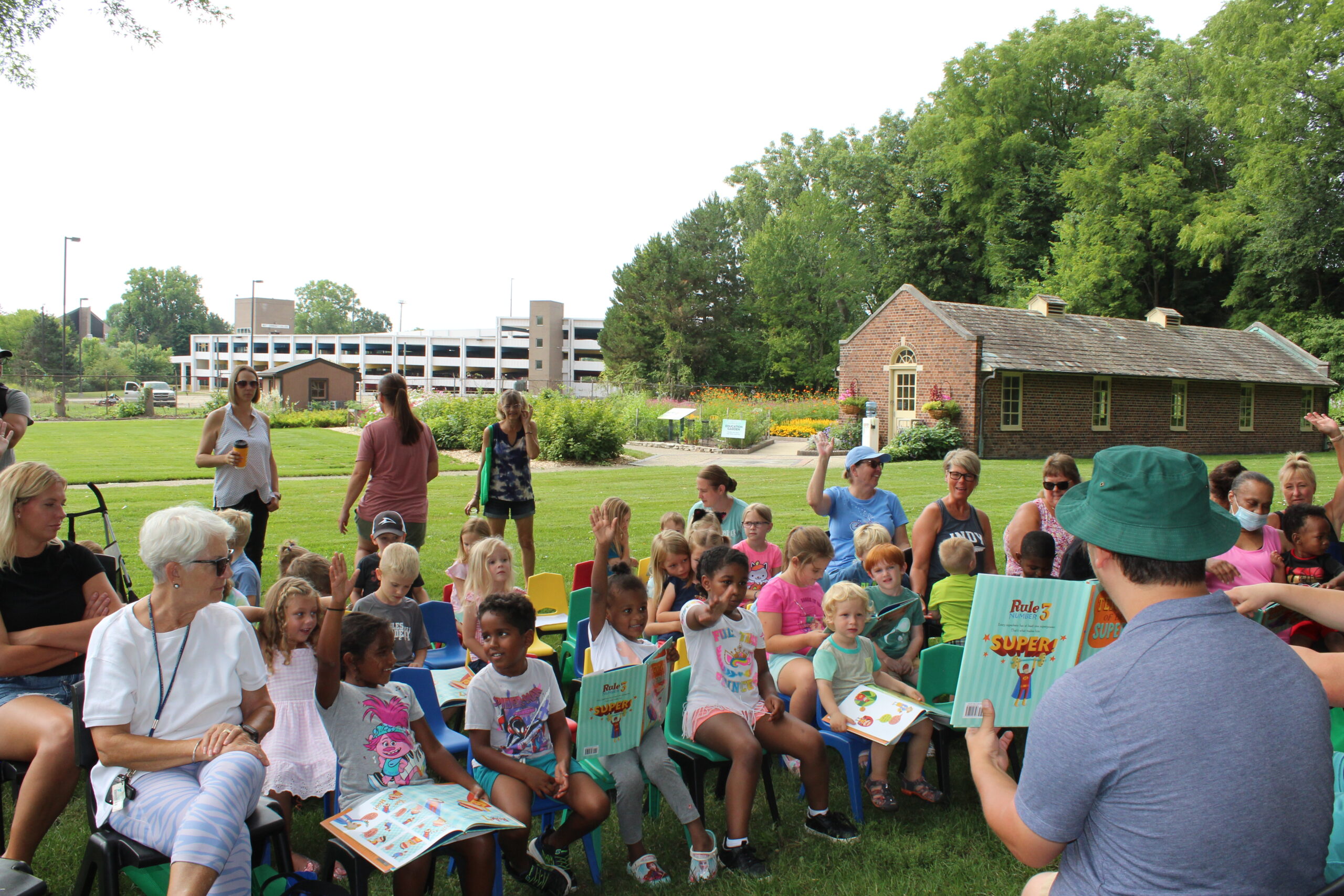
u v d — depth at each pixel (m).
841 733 4.27
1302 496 6.02
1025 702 2.75
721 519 6.94
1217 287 42.72
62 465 19.59
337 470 20.11
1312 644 4.45
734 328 63.62
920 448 24.62
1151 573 1.92
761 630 4.38
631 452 26.23
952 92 47.69
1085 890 1.87
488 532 6.14
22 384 52.69
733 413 31.19
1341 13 32.16
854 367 29.16
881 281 53.91
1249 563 5.26
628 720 3.83
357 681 3.71
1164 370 28.03
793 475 19.30
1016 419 26.05
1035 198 45.59
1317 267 34.88
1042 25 48.19
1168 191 38.34
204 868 2.75
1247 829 1.72
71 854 3.82
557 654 6.01
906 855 3.89
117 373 89.25
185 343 156.38
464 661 5.63
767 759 4.29
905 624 5.04
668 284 62.31
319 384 52.06
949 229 50.19
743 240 64.88
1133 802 1.79
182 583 3.23
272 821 3.12
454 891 3.67
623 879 3.79
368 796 3.55
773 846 4.03
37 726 3.47
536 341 88.50
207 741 3.10
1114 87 41.47
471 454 25.27
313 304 179.50
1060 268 41.69
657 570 5.36
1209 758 1.73
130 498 14.48
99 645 3.19
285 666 3.92
